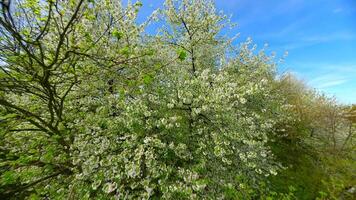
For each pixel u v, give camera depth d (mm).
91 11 4676
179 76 8461
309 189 11227
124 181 5602
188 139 7180
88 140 6137
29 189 5355
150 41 10445
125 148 5988
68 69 4422
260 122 9812
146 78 4336
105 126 6527
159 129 6863
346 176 12609
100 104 7434
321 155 14844
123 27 7758
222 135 7000
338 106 16766
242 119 7691
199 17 11312
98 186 5328
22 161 4578
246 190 7156
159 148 6410
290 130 15398
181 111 7719
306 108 16328
